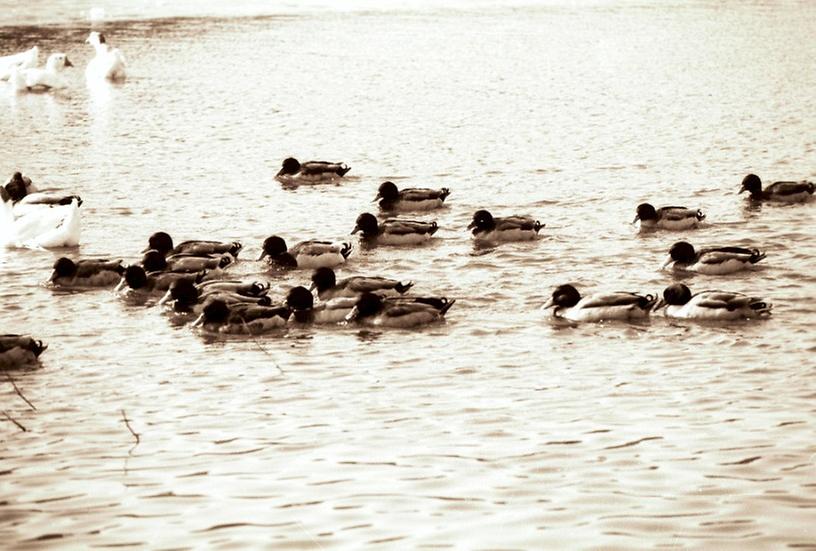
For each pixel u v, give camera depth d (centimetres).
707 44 7331
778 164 4234
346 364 2334
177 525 1619
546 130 4934
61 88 6225
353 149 4631
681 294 2577
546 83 6097
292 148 4669
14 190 3728
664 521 1592
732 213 3534
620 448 1858
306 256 3023
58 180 4159
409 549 1530
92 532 1603
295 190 3975
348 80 6250
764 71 6306
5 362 2331
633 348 2383
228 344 2483
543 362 2316
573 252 3134
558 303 2627
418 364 2325
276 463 1838
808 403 2045
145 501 1702
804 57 6738
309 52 7225
